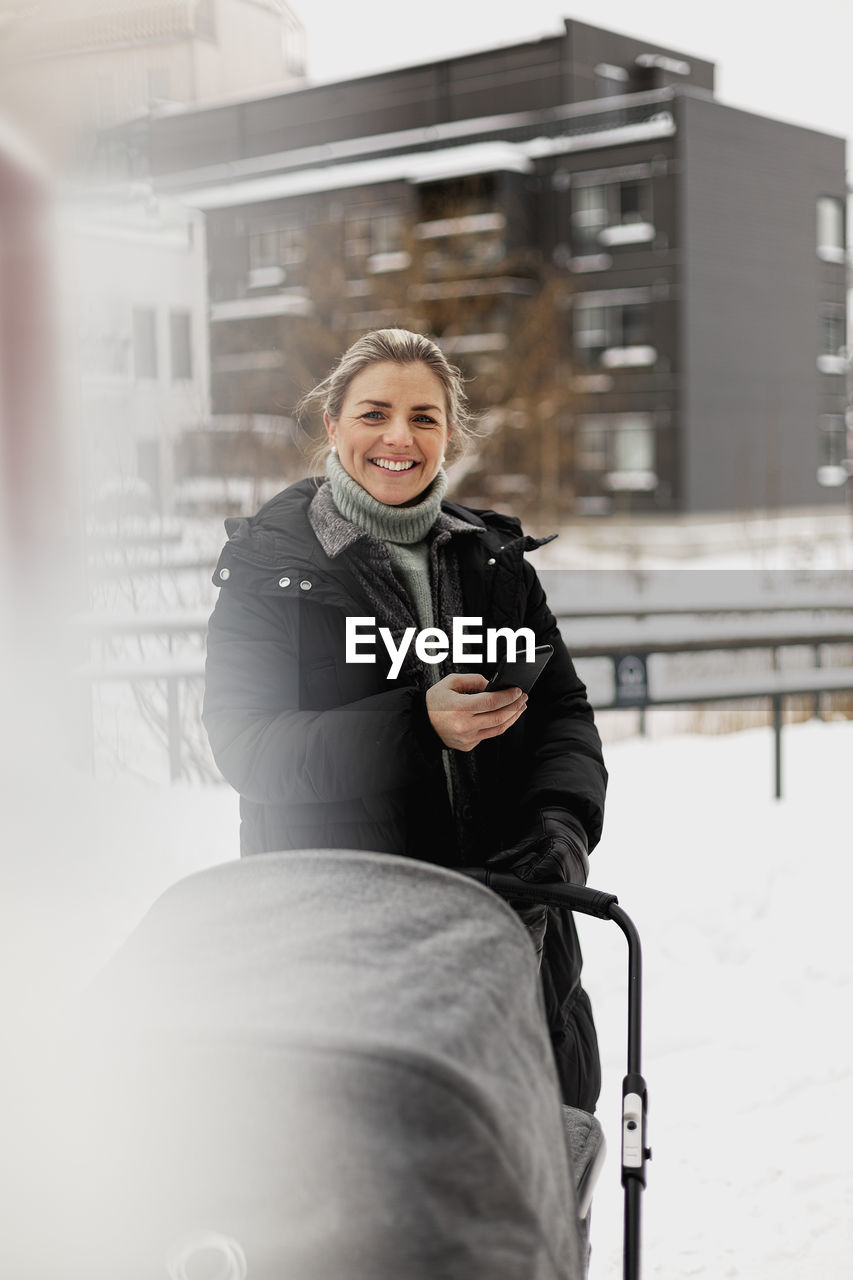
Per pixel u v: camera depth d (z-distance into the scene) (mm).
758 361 32094
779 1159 2912
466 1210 979
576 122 32219
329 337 26625
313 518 2037
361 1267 969
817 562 22500
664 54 35938
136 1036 983
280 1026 997
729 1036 3596
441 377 2072
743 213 31547
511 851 1843
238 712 1874
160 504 5945
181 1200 961
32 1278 958
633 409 30703
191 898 1308
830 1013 3729
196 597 6074
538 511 26906
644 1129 1517
